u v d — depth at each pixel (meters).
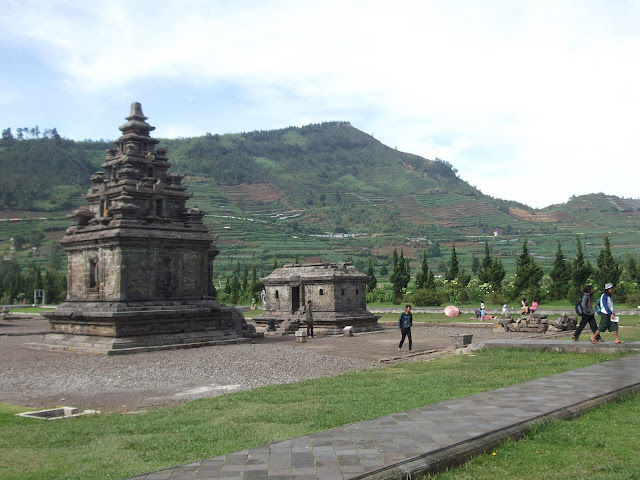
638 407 13.38
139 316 33.62
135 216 35.75
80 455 11.38
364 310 49.44
